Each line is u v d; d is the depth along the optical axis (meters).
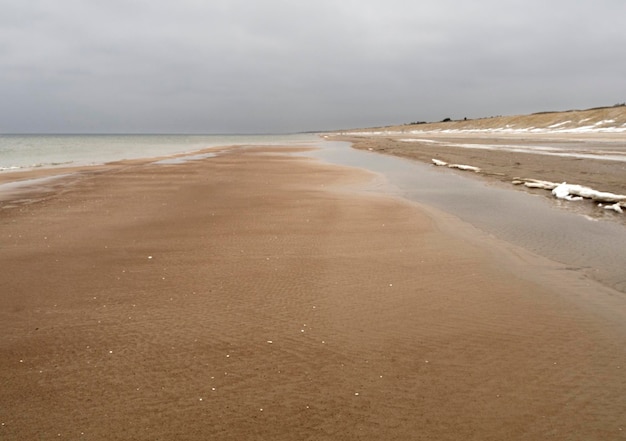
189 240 9.28
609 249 8.17
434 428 3.38
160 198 15.26
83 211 12.77
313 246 8.73
